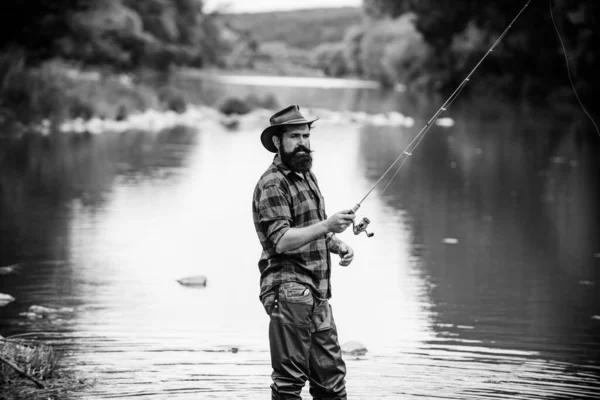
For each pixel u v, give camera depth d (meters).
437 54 68.38
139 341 8.42
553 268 11.93
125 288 10.57
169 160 23.52
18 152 23.94
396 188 19.06
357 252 12.89
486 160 24.50
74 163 22.23
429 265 12.07
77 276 11.10
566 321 9.40
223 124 37.56
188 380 7.29
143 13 74.69
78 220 14.82
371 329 9.05
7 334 8.58
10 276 11.06
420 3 69.44
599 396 7.11
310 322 6.11
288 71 109.06
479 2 60.41
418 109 47.88
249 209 16.31
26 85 31.23
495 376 7.57
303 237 5.91
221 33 104.19
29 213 15.34
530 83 54.59
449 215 15.91
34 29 42.12
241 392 7.02
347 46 101.75
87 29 48.12
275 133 6.18
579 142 29.70
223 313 9.53
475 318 9.48
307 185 6.23
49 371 7.38
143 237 13.62
